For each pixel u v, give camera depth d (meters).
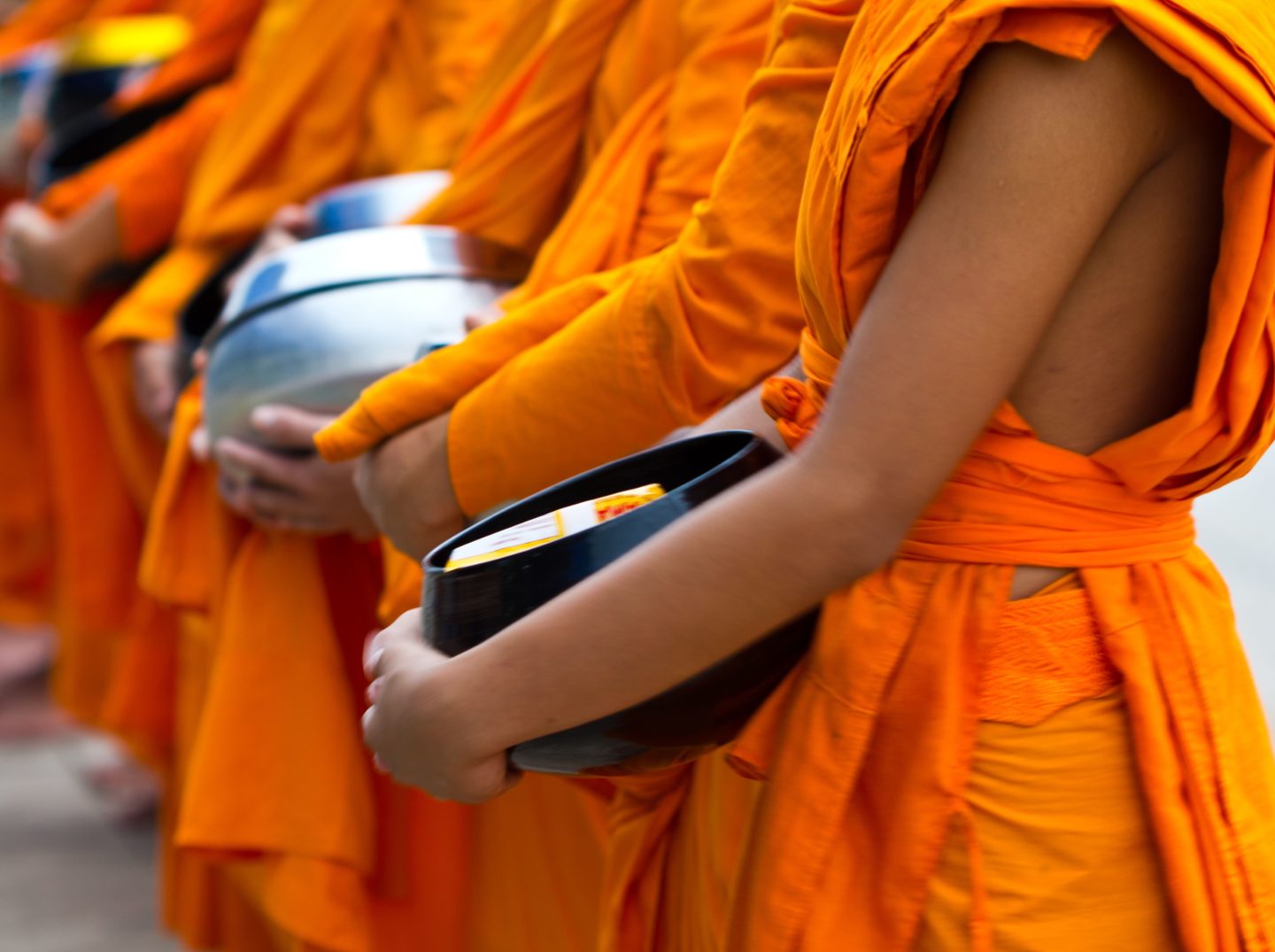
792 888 3.12
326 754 5.47
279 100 6.60
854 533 2.81
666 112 4.54
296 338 4.91
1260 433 2.97
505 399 3.91
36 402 9.90
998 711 3.03
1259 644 8.84
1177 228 2.87
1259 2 2.70
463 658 3.15
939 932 3.04
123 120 7.98
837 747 3.10
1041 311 2.72
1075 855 3.02
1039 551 3.04
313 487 5.00
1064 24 2.62
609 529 3.21
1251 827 3.07
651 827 3.87
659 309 3.69
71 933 8.44
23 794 10.40
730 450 3.57
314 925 5.39
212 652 5.98
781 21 3.54
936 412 2.74
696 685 3.17
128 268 7.85
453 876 5.56
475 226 5.12
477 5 6.25
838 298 2.96
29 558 9.96
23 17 10.23
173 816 7.41
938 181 2.76
